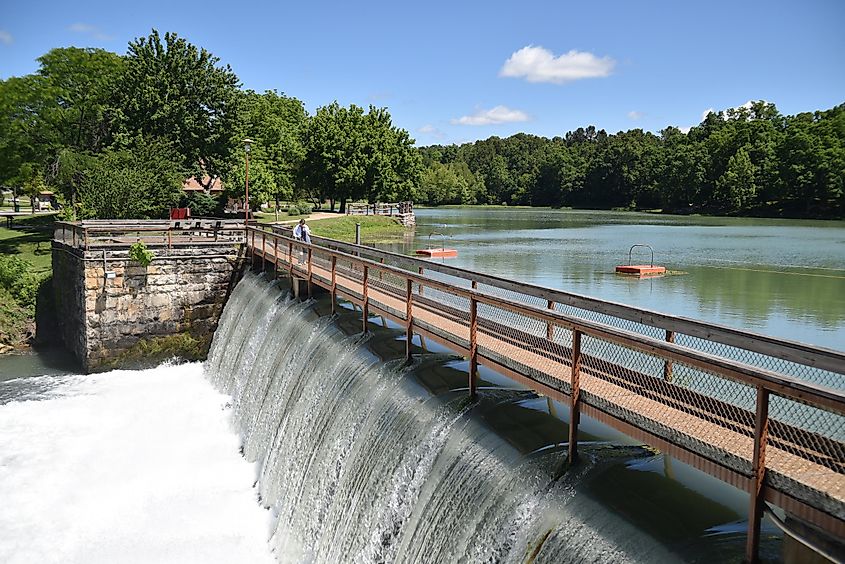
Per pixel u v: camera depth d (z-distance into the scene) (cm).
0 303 2925
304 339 1680
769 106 13875
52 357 2689
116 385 2323
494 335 1102
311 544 1198
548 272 3525
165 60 4728
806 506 529
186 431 1905
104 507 1465
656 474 776
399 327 1552
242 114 5116
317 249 1808
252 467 1645
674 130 17600
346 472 1169
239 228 2884
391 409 1134
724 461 608
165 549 1304
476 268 3722
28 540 1338
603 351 1127
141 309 2536
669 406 768
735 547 612
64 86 4784
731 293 2797
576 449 807
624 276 3369
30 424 1941
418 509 942
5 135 4594
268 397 1722
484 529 807
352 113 7781
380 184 7650
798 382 519
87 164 4288
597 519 695
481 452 893
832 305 2497
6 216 5453
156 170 4162
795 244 5178
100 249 2466
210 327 2645
